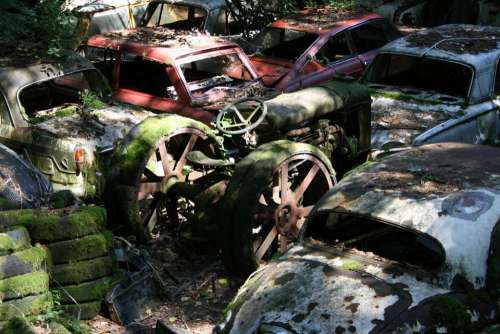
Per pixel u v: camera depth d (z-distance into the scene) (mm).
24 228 6113
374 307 4918
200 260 7566
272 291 5242
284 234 7199
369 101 8258
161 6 14242
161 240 7922
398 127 9000
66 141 8344
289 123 7426
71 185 8367
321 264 5406
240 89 9828
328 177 7418
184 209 8164
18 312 5641
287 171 7094
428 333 4773
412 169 6016
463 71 9750
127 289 6445
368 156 8445
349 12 12758
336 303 4992
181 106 9500
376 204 5574
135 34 10789
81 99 9508
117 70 10297
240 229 6801
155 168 8164
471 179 5707
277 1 14422
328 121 7922
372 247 5727
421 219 5344
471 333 4871
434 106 9469
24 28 10141
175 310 6652
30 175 7344
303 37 12188
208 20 13742
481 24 15891
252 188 6781
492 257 5160
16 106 8844
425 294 4992
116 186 7504
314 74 11328
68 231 6203
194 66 10844
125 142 7629
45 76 9250
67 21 11008
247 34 14359
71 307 6285
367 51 12430
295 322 4922
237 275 7148
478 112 9359
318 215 5797
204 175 7945
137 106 9609
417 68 10188
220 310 6656
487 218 5273
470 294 5016
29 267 5887
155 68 10609
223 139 7875
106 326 6305
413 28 15000
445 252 5137
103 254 6371
